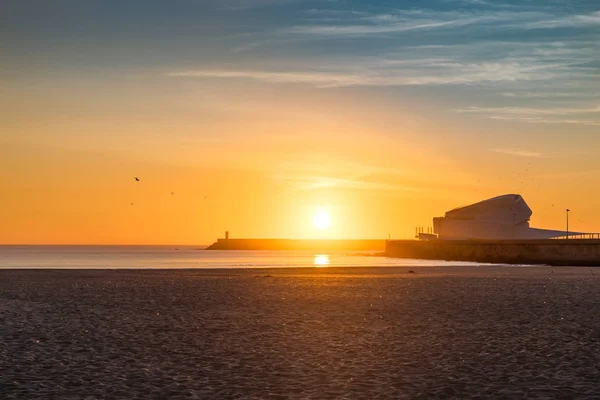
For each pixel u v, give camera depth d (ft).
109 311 105.60
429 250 485.15
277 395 52.85
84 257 533.14
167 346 73.51
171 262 396.16
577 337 79.71
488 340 77.82
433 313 104.17
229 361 65.62
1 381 56.49
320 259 485.56
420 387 55.42
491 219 500.74
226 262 398.01
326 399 51.83
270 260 450.71
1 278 193.16
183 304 116.78
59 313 102.42
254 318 97.45
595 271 257.75
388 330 85.71
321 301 122.93
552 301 123.13
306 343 75.82
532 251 396.98
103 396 52.08
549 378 58.29
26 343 74.43
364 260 458.50
